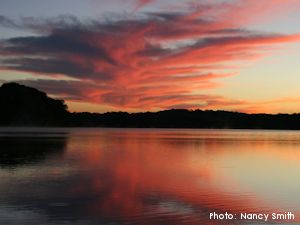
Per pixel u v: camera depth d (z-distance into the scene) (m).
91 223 15.29
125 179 26.98
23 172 29.45
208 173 30.88
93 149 57.81
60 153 48.53
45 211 17.05
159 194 21.34
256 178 28.34
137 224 15.23
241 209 18.00
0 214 16.47
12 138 87.75
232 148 64.50
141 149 59.88
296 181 26.98
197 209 17.81
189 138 111.00
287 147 69.25
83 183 24.67
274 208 18.33
